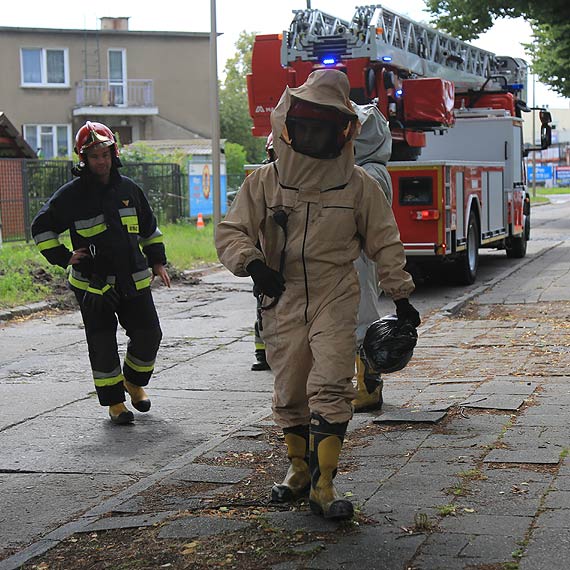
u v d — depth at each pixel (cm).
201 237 2666
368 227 499
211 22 2284
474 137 2019
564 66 3762
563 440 616
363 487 536
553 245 2517
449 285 1677
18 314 1443
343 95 486
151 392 898
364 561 428
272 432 696
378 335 512
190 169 3266
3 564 464
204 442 715
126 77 4672
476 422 680
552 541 438
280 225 490
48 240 761
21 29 4478
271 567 428
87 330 773
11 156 2741
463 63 2073
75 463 667
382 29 1662
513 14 2744
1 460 677
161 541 470
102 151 744
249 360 1065
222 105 5916
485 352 997
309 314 490
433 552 434
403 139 1720
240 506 521
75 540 488
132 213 764
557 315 1262
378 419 694
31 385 941
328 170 491
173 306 1548
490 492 514
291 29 1711
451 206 1545
